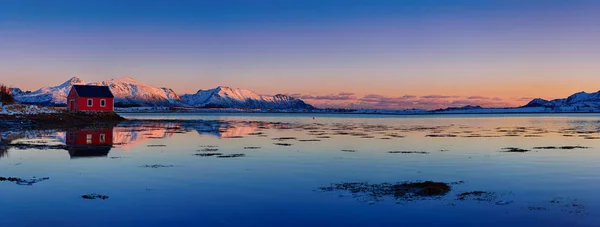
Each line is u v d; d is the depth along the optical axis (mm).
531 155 38469
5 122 73312
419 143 49625
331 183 25062
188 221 17594
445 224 17359
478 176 27672
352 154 38469
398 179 26547
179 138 55062
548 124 109500
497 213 18812
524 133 69562
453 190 23281
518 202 20656
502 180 26281
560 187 24219
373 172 28984
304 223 17453
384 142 50625
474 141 52938
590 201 20953
